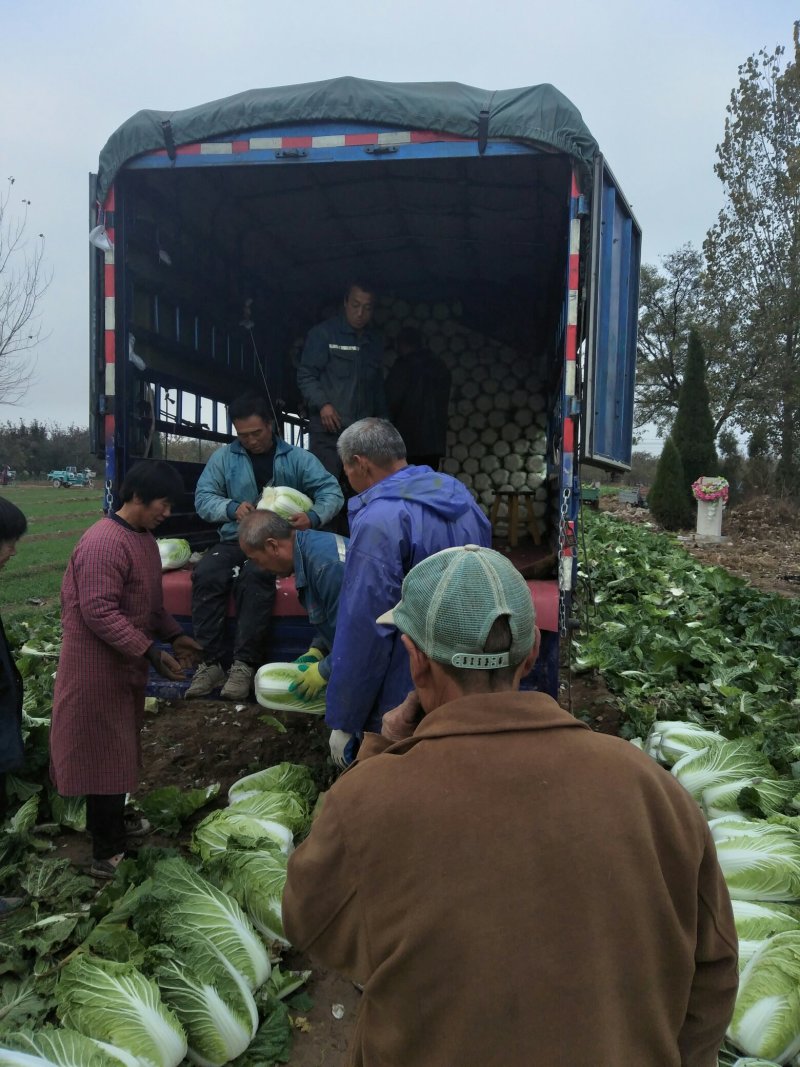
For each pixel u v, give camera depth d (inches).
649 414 1694.1
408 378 309.4
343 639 121.1
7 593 465.4
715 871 54.6
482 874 48.0
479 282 316.5
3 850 144.0
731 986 54.8
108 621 130.0
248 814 144.9
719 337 1181.7
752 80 1114.7
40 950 115.0
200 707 227.0
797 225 1074.1
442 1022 47.1
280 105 166.9
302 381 266.8
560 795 50.2
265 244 273.9
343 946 52.7
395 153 166.7
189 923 107.6
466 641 56.6
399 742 56.7
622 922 47.9
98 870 143.1
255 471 202.8
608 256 184.2
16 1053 88.0
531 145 161.9
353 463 138.0
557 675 170.7
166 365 222.8
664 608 362.3
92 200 187.5
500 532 337.7
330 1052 106.3
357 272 306.5
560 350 241.1
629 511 1050.1
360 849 50.5
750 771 151.6
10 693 138.3
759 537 821.9
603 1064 45.3
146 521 141.6
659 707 222.1
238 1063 101.7
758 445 1099.9
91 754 135.6
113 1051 91.3
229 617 186.9
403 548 120.4
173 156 173.8
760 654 270.7
